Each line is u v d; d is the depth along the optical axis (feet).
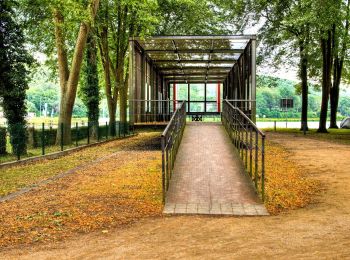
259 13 129.59
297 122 236.63
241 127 48.26
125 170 45.03
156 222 25.38
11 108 64.34
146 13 87.92
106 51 108.06
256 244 20.03
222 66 116.37
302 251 18.65
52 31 83.41
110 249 19.70
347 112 386.73
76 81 77.77
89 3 72.74
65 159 57.31
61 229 23.36
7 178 41.16
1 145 55.42
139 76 83.87
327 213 27.45
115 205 29.25
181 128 55.21
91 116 97.86
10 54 63.16
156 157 56.49
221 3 130.82
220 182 35.91
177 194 32.63
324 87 119.75
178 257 18.22
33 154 59.31
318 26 96.02
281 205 30.17
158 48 87.25
